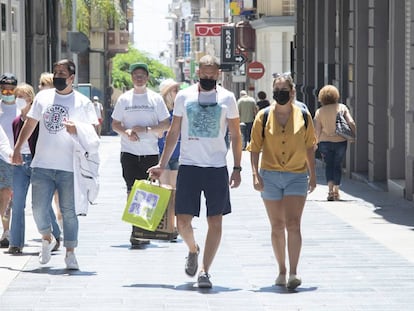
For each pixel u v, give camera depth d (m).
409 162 38.75
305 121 21.67
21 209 26.03
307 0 68.69
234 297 20.66
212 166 21.69
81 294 20.92
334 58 59.41
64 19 92.75
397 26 41.34
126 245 28.03
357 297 20.61
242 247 27.58
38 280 22.48
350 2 50.12
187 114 21.69
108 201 39.62
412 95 38.84
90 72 138.12
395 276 22.94
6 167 27.08
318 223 32.44
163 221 24.05
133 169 28.05
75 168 23.34
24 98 26.33
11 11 57.22
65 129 23.27
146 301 20.20
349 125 38.75
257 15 114.88
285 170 21.53
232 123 21.80
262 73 96.06
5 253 26.20
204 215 35.00
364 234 29.77
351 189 43.75
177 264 24.91
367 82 48.50
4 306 19.67
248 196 41.84
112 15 138.50
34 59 67.81
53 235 26.75
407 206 37.06
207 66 21.52
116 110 27.84
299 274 23.34
